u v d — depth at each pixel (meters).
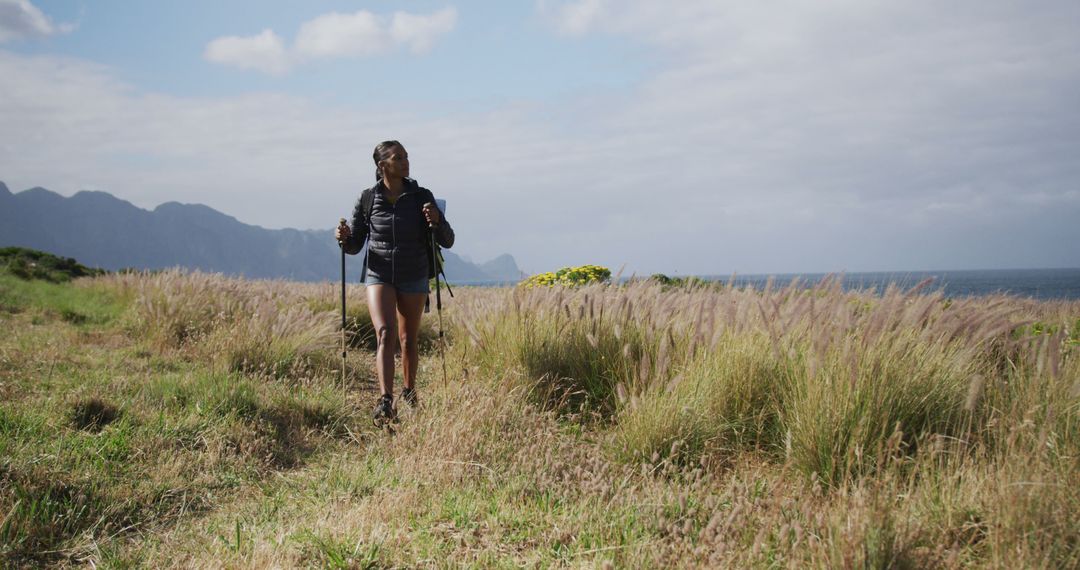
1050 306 7.25
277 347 6.79
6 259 23.48
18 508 2.96
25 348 6.88
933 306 4.26
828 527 2.55
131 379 5.56
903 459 3.37
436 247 5.20
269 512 3.32
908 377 3.86
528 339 6.01
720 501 3.16
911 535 2.48
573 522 2.97
